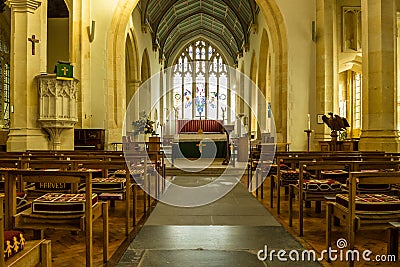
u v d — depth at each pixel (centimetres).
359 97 2044
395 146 1068
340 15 1634
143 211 734
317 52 1559
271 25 1608
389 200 418
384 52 1090
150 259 456
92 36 1527
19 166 539
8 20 1962
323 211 730
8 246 262
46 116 1120
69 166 552
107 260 451
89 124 1523
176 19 3000
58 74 1112
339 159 676
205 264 439
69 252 481
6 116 1970
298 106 1564
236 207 771
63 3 1939
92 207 413
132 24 1998
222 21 3009
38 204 398
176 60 3491
